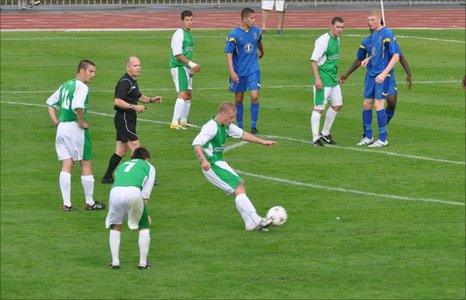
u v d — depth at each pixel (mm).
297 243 34188
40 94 58844
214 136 34750
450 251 33625
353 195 39688
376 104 47156
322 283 30719
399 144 48031
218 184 35188
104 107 55781
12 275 31156
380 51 46844
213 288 30156
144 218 31453
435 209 38062
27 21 95438
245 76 49125
